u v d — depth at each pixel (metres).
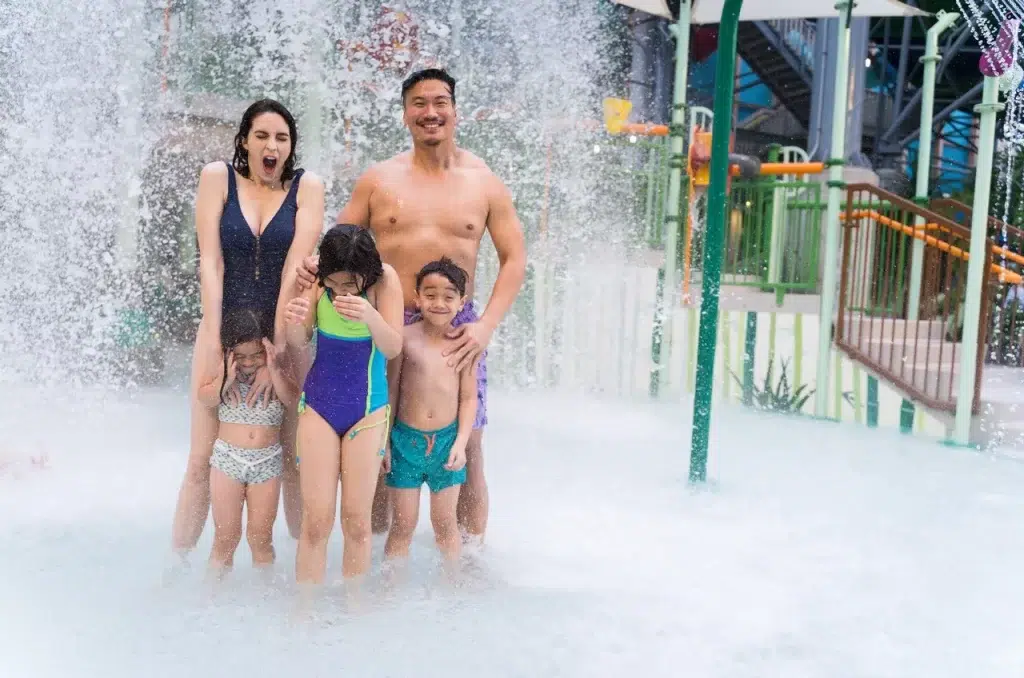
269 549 2.70
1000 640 2.32
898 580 2.87
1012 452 5.69
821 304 7.15
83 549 2.85
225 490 2.58
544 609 2.44
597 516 3.64
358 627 2.25
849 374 7.11
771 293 8.52
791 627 2.37
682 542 3.26
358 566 2.55
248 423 2.59
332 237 2.47
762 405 7.57
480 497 3.05
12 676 1.87
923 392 6.71
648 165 8.59
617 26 12.27
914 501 4.17
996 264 8.44
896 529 3.60
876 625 2.41
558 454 5.09
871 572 2.95
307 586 2.50
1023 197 9.88
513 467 4.66
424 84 2.92
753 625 2.37
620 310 8.02
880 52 20.88
